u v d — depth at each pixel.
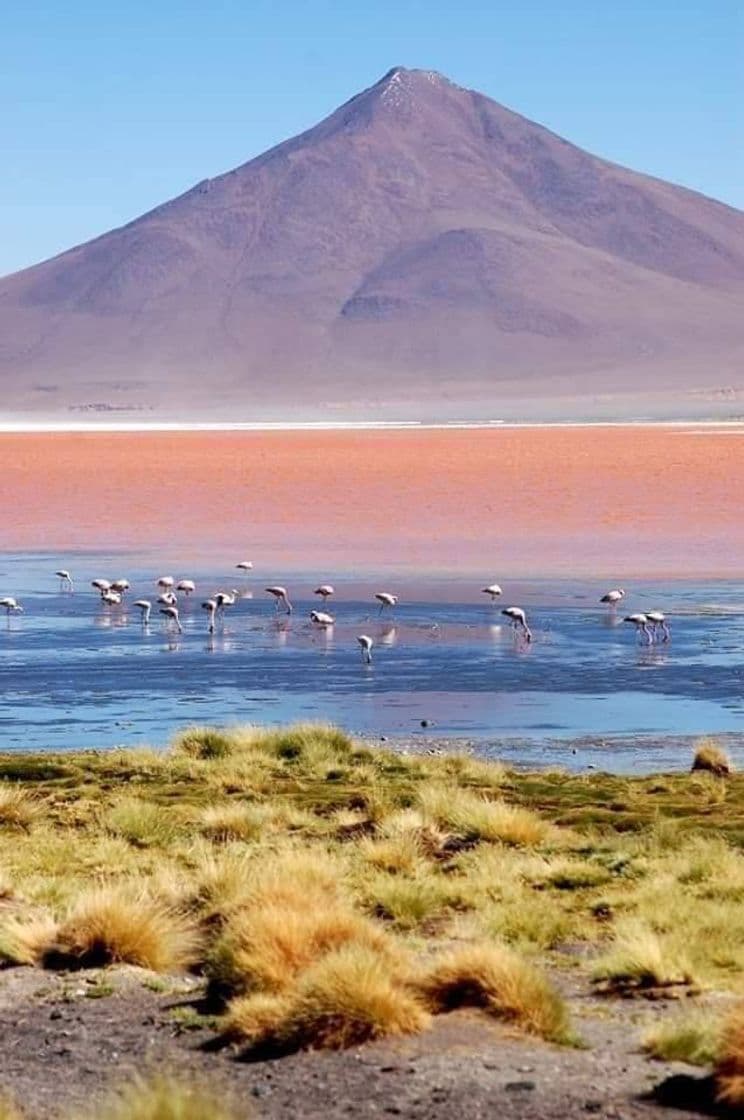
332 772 76.25
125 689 101.31
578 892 52.81
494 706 95.06
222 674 106.00
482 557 166.38
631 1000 39.12
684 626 123.44
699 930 45.53
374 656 112.19
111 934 42.06
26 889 50.59
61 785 73.75
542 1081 31.28
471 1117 29.34
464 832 62.22
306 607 135.12
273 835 62.66
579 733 87.62
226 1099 30.73
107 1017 37.06
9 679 104.81
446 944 44.78
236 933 39.12
